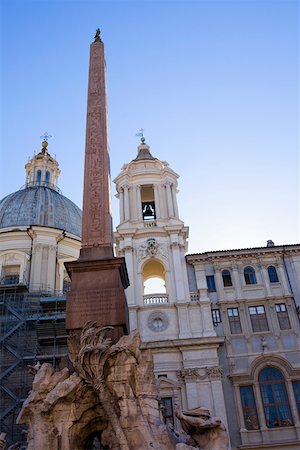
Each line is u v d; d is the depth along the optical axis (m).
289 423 32.06
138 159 45.19
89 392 14.04
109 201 18.31
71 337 14.99
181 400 32.41
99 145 19.45
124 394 13.80
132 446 13.05
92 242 17.08
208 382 33.00
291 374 33.56
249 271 38.41
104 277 16.06
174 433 15.20
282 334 35.38
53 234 46.06
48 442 13.14
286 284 37.38
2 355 35.91
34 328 37.44
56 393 13.67
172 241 39.03
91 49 22.80
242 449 30.70
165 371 33.47
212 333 34.78
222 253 38.38
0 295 39.25
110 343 14.61
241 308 36.38
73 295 15.66
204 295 36.69
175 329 35.31
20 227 45.59
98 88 21.25
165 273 38.06
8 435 31.88
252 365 33.78
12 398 33.94
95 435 14.68
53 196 52.94
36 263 43.75
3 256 44.41
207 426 14.33
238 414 32.12
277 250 38.56
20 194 52.47
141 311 36.03
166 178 42.88
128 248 38.78
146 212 43.72
